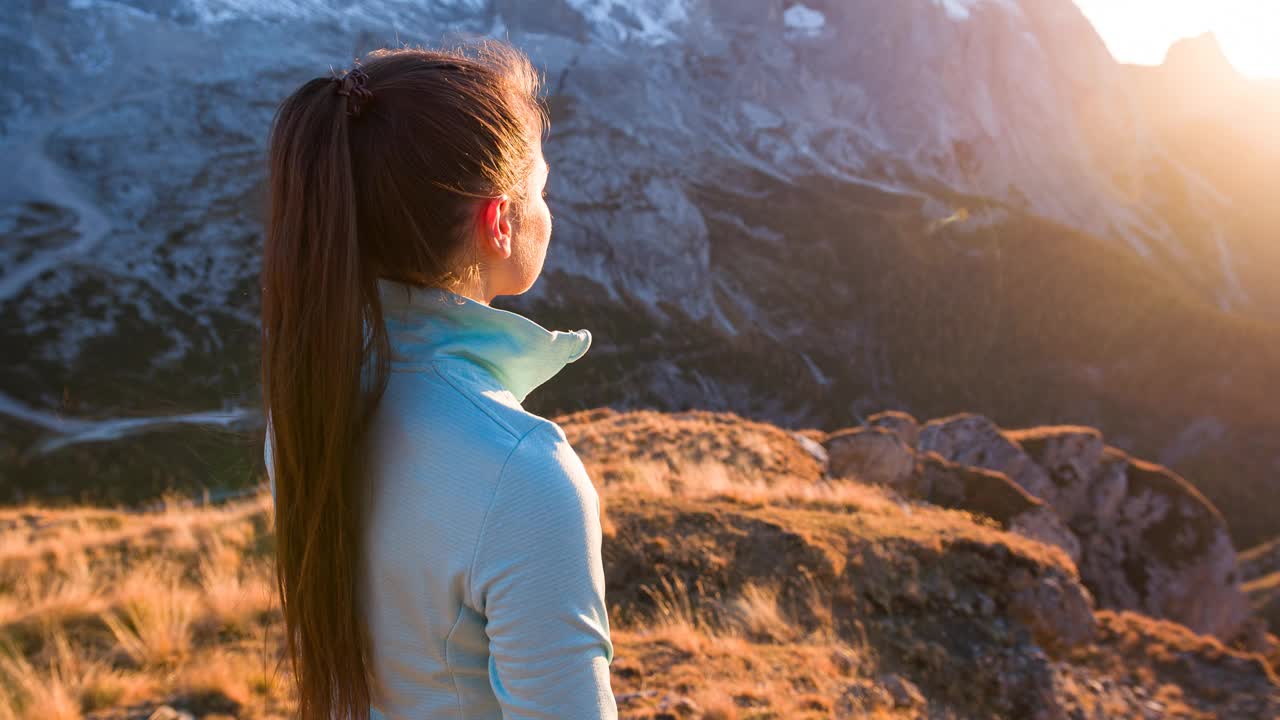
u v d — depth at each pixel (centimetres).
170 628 517
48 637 517
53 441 5975
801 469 1428
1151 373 11850
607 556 763
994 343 11925
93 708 421
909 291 11912
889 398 10812
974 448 2572
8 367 6681
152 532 818
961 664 748
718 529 831
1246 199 18888
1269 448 11138
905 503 1498
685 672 537
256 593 575
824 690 570
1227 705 816
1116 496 2728
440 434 76
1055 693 757
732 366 10225
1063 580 922
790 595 765
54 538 915
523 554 72
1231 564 2725
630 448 1316
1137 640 912
